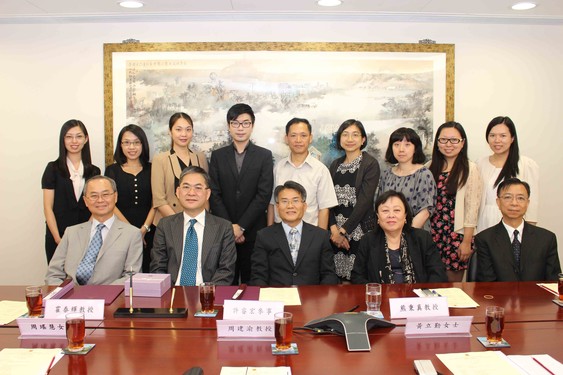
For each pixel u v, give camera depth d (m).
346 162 4.11
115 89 4.44
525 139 4.66
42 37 4.45
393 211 2.97
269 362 1.79
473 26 4.56
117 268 3.05
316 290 2.64
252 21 4.46
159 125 4.46
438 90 4.52
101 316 2.22
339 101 4.49
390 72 4.49
